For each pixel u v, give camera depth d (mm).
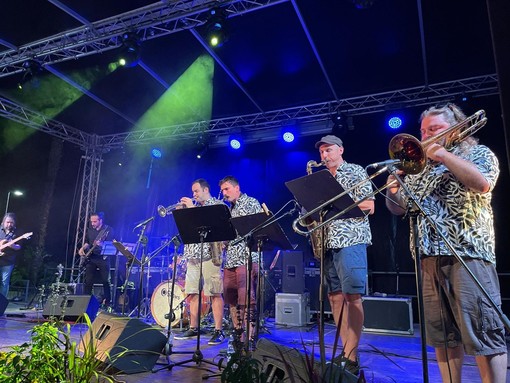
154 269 7613
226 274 4211
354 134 8914
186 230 3660
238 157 10211
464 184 1985
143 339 3141
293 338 5215
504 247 7301
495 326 1919
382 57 6852
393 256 8133
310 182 2617
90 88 8133
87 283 7527
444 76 7309
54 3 5930
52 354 1853
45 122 9453
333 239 3084
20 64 7539
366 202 2979
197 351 3447
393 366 3654
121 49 6242
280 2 5594
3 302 6539
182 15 5949
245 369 1703
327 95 8203
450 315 2154
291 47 6703
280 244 3514
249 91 8109
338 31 6250
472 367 3684
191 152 10562
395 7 5691
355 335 2998
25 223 10922
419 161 2006
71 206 10789
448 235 2078
